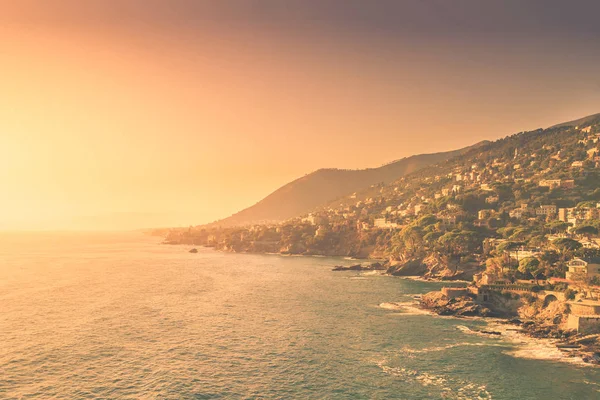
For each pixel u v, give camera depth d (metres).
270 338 135.00
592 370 108.81
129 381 101.50
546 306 163.75
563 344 127.50
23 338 132.25
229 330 143.62
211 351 122.31
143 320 155.62
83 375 104.62
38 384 99.44
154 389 97.38
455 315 166.50
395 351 123.19
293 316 164.25
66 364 111.38
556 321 149.25
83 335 136.12
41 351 120.62
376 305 186.38
